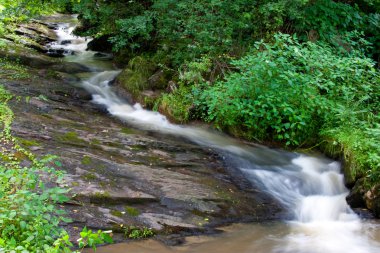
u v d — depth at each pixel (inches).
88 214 191.0
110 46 541.0
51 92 357.1
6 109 273.4
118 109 364.8
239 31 378.3
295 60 329.7
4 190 169.9
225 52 371.6
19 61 434.0
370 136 277.1
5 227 147.8
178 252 184.2
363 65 340.2
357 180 248.1
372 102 335.0
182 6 357.7
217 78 345.4
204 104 334.6
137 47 462.3
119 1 437.1
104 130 289.4
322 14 383.6
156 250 183.2
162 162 253.4
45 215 159.2
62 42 592.4
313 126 307.1
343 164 267.7
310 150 299.6
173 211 210.1
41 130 259.6
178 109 338.0
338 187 261.0
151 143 276.2
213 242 196.7
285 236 210.4
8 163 206.1
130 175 227.8
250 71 301.9
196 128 327.9
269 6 355.6
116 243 183.5
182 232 200.2
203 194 227.5
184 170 251.3
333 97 318.7
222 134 319.0
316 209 241.8
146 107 363.9
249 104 303.4
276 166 278.4
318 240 207.8
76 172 216.4
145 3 438.6
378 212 232.2
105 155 245.6
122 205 203.6
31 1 408.5
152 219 201.3
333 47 372.5
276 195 249.3
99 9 421.4
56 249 135.9
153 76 385.4
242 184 251.9
